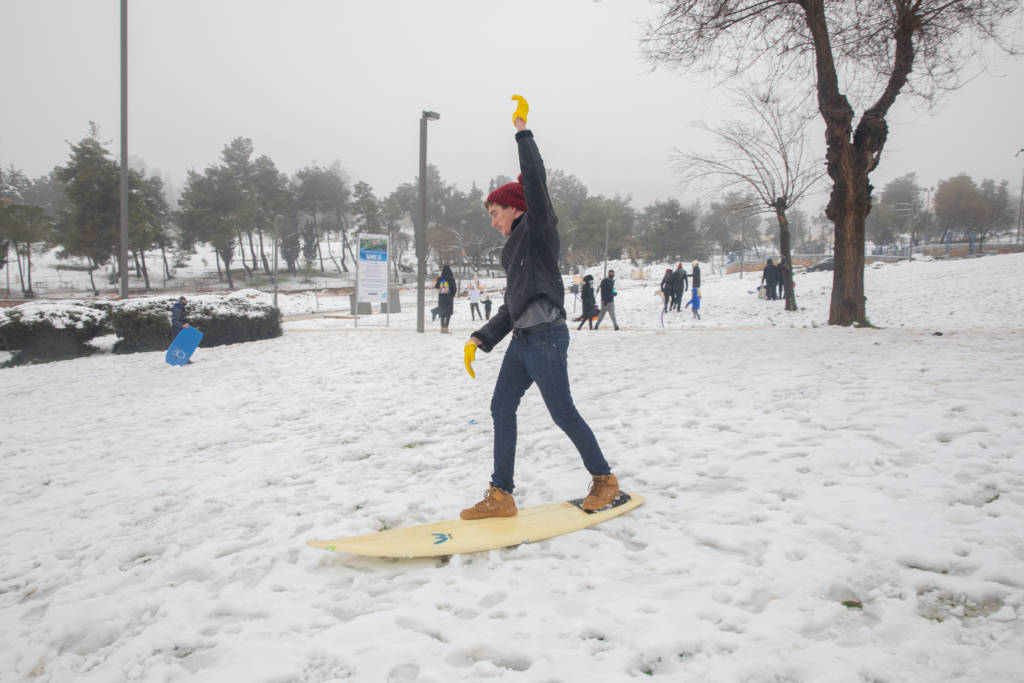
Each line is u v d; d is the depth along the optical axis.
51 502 4.38
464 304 39.16
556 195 105.25
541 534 2.83
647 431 4.80
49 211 103.50
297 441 5.77
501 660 1.93
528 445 4.81
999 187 97.25
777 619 1.98
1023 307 18.06
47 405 8.95
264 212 75.31
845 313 12.15
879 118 11.48
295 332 18.55
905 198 95.44
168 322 15.85
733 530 2.73
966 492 2.85
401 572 2.68
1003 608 1.90
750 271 56.28
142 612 2.53
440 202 96.31
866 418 4.39
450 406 6.94
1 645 2.36
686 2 12.51
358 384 9.05
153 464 5.33
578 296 31.19
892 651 1.76
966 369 5.95
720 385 6.39
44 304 15.73
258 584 2.69
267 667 1.98
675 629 1.99
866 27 12.01
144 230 55.00
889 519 2.66
